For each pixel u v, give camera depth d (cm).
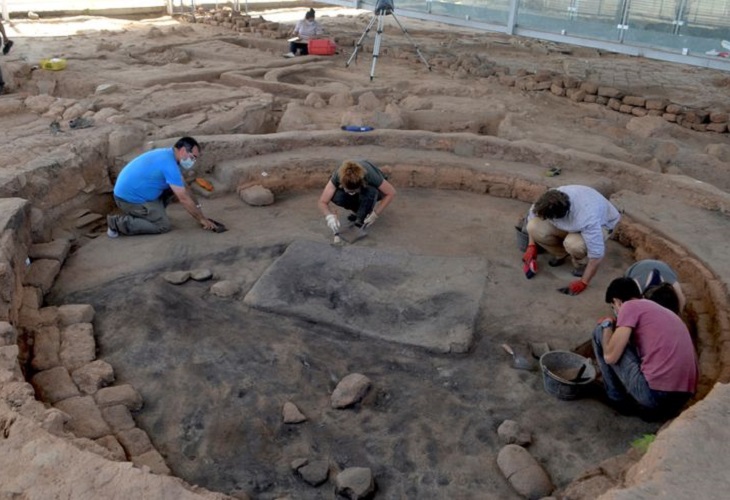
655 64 1330
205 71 1082
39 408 307
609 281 516
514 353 424
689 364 345
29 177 569
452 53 1330
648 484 249
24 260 481
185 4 1877
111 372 385
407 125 870
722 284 471
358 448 351
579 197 476
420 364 416
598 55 1432
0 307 395
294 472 335
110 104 824
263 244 556
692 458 260
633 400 368
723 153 806
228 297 478
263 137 708
